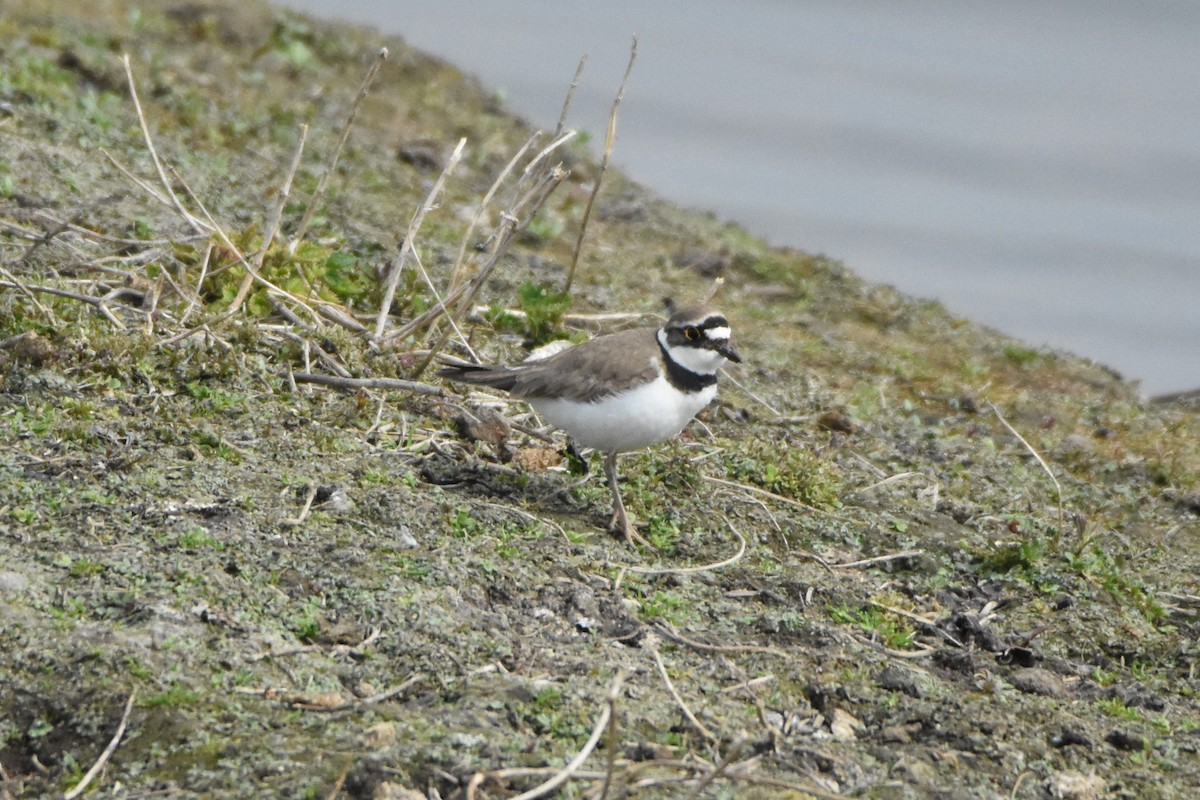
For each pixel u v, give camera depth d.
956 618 10.51
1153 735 9.26
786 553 11.34
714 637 9.67
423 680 8.57
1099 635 10.80
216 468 10.68
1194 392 18.67
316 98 22.39
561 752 7.97
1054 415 16.38
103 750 7.72
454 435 12.12
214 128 19.42
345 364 12.77
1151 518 13.73
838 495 12.71
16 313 12.23
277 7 27.14
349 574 9.51
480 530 10.55
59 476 10.14
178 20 25.00
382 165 20.12
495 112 24.86
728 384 15.22
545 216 19.75
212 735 7.81
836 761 8.30
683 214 21.98
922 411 15.92
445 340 13.02
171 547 9.45
